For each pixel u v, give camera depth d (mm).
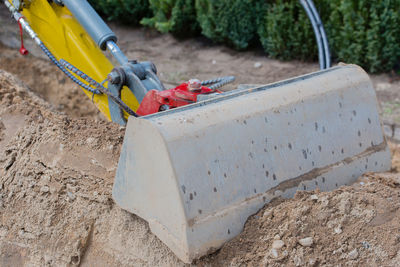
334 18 5527
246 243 2418
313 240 2375
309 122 2703
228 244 2408
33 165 3234
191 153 2303
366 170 2943
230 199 2404
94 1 7305
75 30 3482
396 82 5371
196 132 2338
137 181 2467
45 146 3283
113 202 2879
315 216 2455
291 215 2447
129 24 7395
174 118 2357
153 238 2680
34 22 3670
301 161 2650
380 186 2707
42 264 2982
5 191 3258
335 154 2793
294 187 2611
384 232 2398
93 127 3303
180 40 6879
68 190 3049
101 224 2881
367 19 5359
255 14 6180
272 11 6055
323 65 4469
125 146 2480
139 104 3090
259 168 2502
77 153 3160
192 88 2861
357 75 2973
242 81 5629
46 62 6086
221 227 2373
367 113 2957
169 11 6633
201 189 2311
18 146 3408
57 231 2982
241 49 6484
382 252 2330
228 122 2441
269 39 6031
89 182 3012
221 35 6332
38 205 3100
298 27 5840
